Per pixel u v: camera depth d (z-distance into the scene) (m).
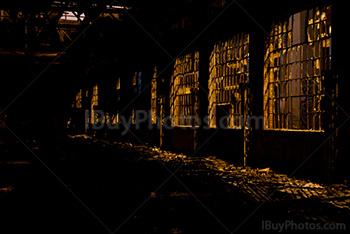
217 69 13.05
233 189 6.92
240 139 11.45
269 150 10.02
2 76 20.86
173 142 15.98
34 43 16.52
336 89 7.50
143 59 18.78
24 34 16.44
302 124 9.68
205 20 13.11
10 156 13.48
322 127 8.53
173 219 4.81
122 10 15.27
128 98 21.52
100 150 16.22
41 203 5.83
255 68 10.61
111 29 16.12
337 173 7.38
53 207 5.54
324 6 8.37
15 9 14.03
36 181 7.93
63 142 20.81
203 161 11.72
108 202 5.87
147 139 18.97
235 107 12.05
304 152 8.74
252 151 10.64
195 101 14.16
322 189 6.93
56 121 21.39
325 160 7.52
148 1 14.19
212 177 8.37
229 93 12.24
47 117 21.31
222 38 12.63
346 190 6.71
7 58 19.25
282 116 9.84
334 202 5.81
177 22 15.53
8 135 21.73
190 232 4.24
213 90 13.22
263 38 10.33
